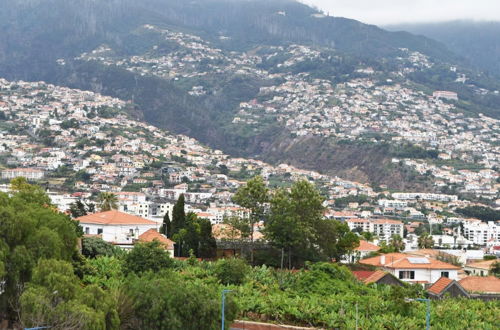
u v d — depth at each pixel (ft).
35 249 189.98
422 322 233.96
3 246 184.44
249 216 417.69
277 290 269.85
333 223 393.50
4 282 186.39
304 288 272.72
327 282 276.21
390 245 580.71
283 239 363.15
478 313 251.39
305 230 363.97
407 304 245.86
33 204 222.69
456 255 565.53
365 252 522.88
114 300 185.78
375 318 231.30
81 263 254.68
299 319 234.38
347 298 254.27
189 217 472.85
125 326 193.77
